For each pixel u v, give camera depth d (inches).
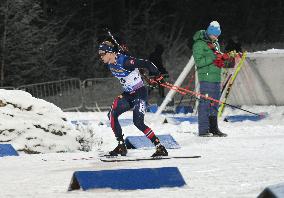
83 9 2253.9
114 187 422.0
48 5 2181.3
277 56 1213.1
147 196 394.3
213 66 836.0
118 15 2332.7
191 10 2488.9
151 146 734.5
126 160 606.5
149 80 647.8
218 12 2524.6
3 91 789.9
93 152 722.2
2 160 655.8
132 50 2292.1
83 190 419.2
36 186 464.1
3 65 1931.6
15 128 749.9
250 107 1215.6
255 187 420.8
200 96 837.2
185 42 2417.6
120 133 647.8
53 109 807.1
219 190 412.8
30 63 1980.8
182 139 818.2
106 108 1565.0
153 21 2425.0
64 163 611.8
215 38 839.1
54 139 772.6
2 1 1920.5
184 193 403.2
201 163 569.3
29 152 741.9
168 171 438.6
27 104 785.6
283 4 2655.0
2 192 438.3
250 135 845.8
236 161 576.1
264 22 2620.6
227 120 1086.4
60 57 2073.1
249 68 1230.3
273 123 1026.7
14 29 1940.2
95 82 1599.4
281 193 288.7
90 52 2191.2
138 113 623.5
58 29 2182.6
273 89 1219.9
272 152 648.4
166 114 1249.4
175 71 2187.5
